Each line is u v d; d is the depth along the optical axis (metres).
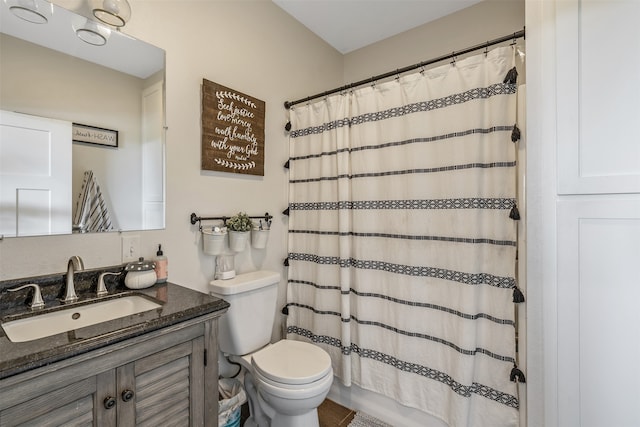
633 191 0.97
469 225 1.40
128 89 1.37
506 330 1.32
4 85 1.07
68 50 1.21
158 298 1.19
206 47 1.66
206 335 1.11
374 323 1.75
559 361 1.12
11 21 1.09
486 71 1.38
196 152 1.62
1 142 1.06
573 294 1.09
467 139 1.41
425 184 1.55
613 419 1.02
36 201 1.13
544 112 1.13
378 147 1.73
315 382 1.37
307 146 2.06
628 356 1.00
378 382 1.72
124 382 0.88
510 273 1.32
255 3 1.93
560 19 1.09
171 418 1.00
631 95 0.97
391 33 2.42
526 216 1.18
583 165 1.06
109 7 1.14
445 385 1.49
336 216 1.90
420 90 1.57
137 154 1.40
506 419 1.32
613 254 1.01
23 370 0.70
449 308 1.47
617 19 0.99
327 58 2.54
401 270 1.63
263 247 1.89
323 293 1.95
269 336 1.79
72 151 1.22
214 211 1.71
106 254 1.31
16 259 1.09
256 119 1.91
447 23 2.19
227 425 1.47
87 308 1.14
